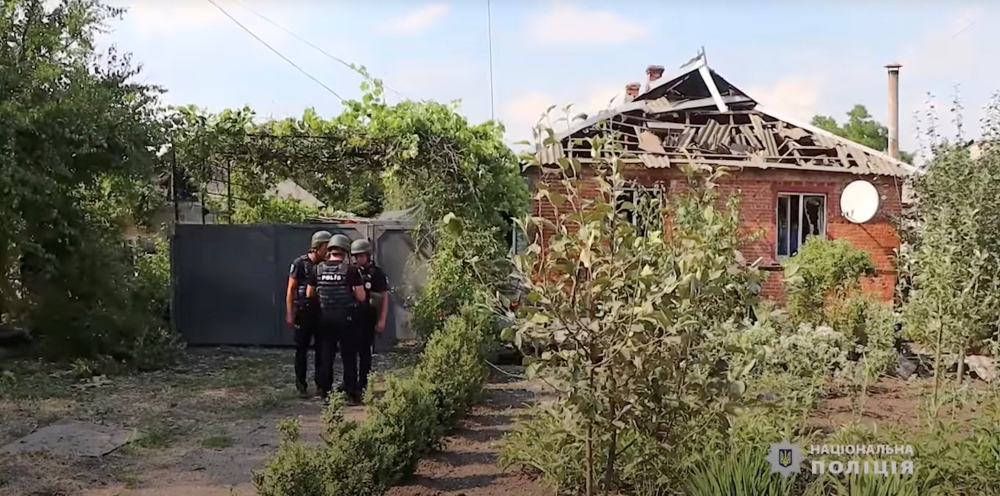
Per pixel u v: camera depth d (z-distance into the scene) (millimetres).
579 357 4445
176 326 13680
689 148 18109
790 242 18578
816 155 19125
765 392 7379
